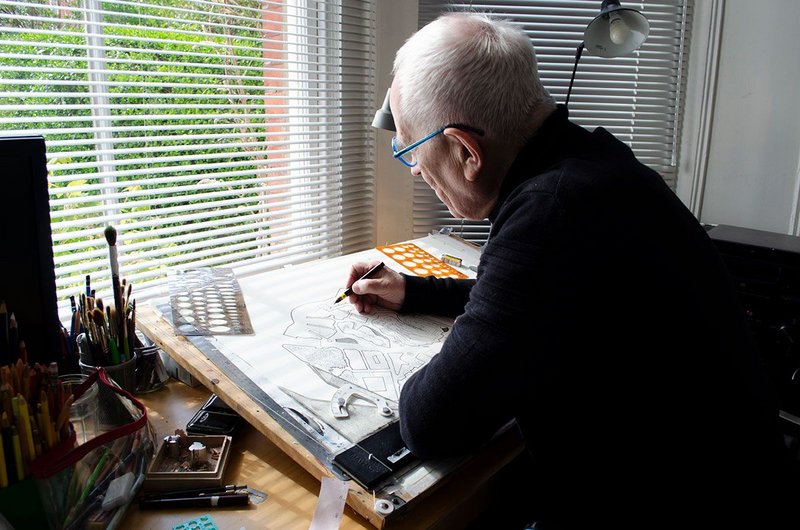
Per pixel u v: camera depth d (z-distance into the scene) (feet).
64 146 3.86
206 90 4.64
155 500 2.40
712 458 2.42
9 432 2.02
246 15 4.70
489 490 2.67
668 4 6.27
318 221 5.46
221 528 2.31
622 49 3.95
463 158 2.56
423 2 5.63
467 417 2.35
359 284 3.71
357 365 3.11
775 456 2.61
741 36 6.07
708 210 6.57
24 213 2.55
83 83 3.75
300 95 5.26
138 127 4.09
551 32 6.07
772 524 2.48
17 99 3.64
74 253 3.96
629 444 2.44
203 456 2.62
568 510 2.64
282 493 2.53
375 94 5.53
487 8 5.84
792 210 6.15
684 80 6.43
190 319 3.44
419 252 4.84
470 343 2.30
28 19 3.45
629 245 2.25
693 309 2.37
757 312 4.28
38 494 2.09
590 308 2.24
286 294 3.89
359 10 5.32
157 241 4.36
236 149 4.87
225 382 2.88
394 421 2.69
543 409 2.48
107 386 2.57
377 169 5.73
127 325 3.11
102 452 2.29
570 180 2.28
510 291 2.24
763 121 6.12
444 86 2.43
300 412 2.69
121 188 4.23
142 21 4.13
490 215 2.81
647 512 2.48
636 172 2.48
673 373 2.36
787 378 4.17
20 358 2.21
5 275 2.55
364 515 2.27
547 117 2.56
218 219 4.84
